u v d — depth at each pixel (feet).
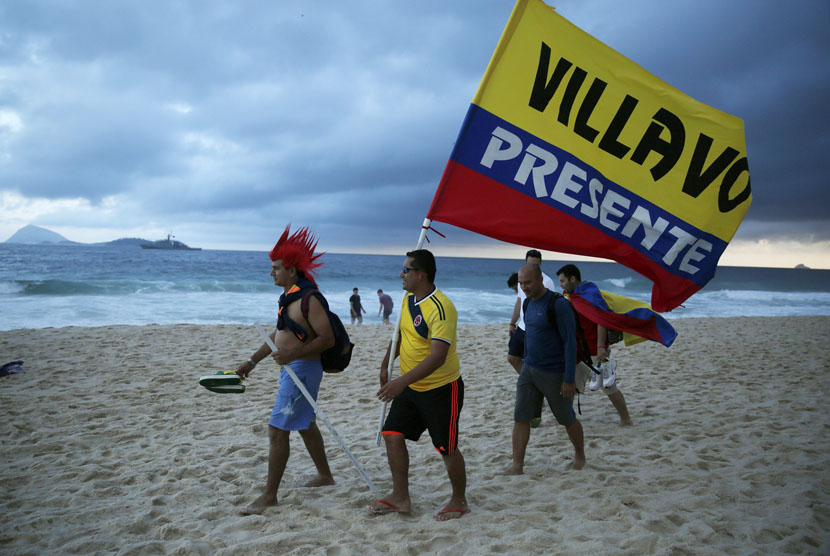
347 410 19.25
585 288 16.85
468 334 40.16
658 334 16.12
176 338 33.60
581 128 12.67
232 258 284.20
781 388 22.71
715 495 11.41
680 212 12.90
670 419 17.95
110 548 8.96
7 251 284.20
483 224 12.76
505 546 9.02
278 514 10.24
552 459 13.98
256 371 25.27
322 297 10.57
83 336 33.17
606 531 9.75
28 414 17.37
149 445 14.82
